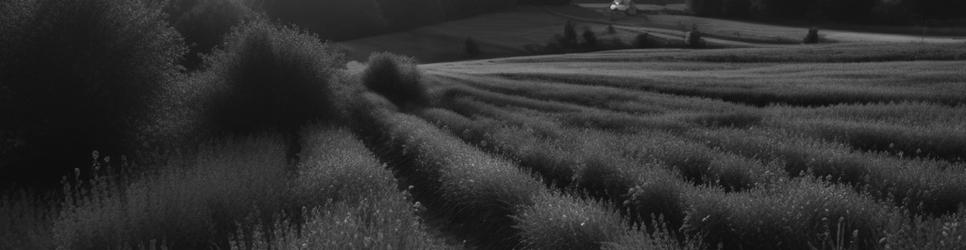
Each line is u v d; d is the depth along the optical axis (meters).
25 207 8.77
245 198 7.97
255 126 19.28
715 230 6.86
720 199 7.10
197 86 19.28
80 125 13.30
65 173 13.49
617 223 7.00
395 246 5.60
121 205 7.65
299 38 21.12
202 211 7.43
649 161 10.80
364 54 85.25
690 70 43.41
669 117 19.19
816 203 6.63
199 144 15.34
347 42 95.50
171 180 8.94
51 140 13.10
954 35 83.81
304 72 20.12
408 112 25.11
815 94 24.50
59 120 13.03
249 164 10.46
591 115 19.58
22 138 12.95
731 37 88.12
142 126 14.62
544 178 11.45
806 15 105.38
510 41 94.38
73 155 13.51
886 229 5.95
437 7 112.94
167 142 15.60
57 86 12.93
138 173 11.24
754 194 7.38
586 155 10.67
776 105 23.75
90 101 13.29
